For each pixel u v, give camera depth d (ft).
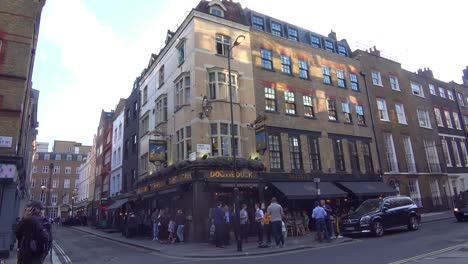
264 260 32.78
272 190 62.90
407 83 103.76
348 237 49.65
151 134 77.66
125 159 103.55
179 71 67.51
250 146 62.64
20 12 50.83
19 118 47.29
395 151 89.30
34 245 14.88
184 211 58.29
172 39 72.64
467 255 27.84
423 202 89.92
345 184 72.38
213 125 59.72
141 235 68.80
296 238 51.49
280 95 71.05
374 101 90.53
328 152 74.59
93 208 146.82
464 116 121.29
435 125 106.83
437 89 115.14
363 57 93.20
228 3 73.10
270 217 44.83
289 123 70.13
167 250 43.88
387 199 52.80
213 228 48.37
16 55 48.98
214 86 62.28
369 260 28.63
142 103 91.61
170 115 69.72
